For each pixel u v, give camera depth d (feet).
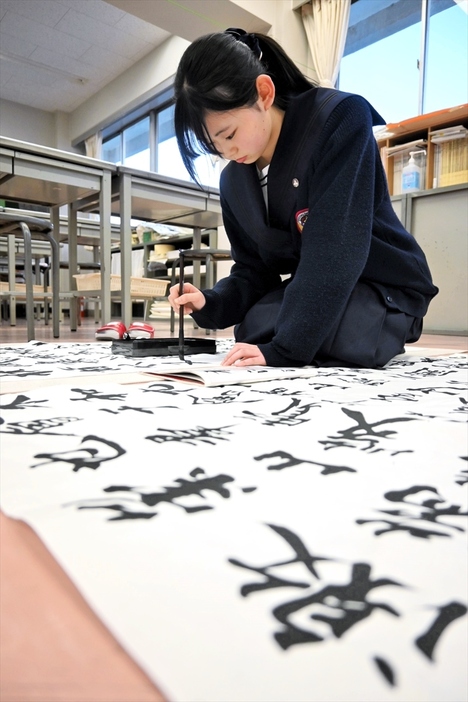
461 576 0.92
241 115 3.57
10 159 7.66
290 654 0.70
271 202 4.35
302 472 1.47
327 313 3.76
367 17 14.76
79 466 1.48
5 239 15.34
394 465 1.55
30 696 0.64
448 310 11.10
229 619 0.77
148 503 1.22
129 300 9.23
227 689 0.64
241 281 5.08
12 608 0.83
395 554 0.99
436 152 11.30
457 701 0.64
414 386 3.12
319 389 2.96
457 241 10.87
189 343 5.09
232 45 3.49
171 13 13.75
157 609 0.80
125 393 2.70
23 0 18.25
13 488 1.29
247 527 1.10
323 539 1.05
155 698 0.64
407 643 0.73
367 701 0.63
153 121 23.12
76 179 8.39
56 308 8.61
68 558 0.95
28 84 24.29
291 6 14.80
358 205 3.91
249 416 2.19
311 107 4.00
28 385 2.97
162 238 18.63
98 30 20.11
